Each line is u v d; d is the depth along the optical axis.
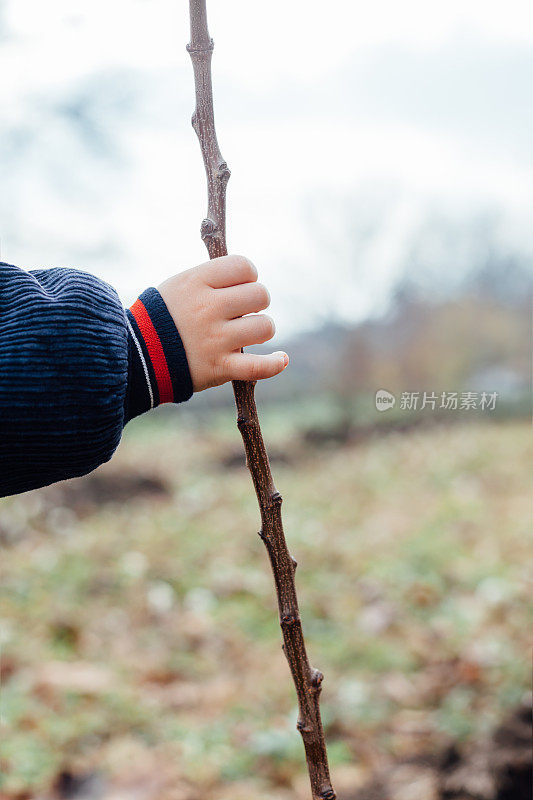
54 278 1.29
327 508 6.30
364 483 6.76
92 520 6.07
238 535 5.66
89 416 1.16
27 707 3.12
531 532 5.32
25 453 1.16
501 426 6.84
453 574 4.69
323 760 1.14
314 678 1.13
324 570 4.94
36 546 5.39
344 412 7.75
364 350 7.17
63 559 5.05
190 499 6.68
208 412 9.66
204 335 1.23
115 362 1.18
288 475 7.29
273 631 4.08
